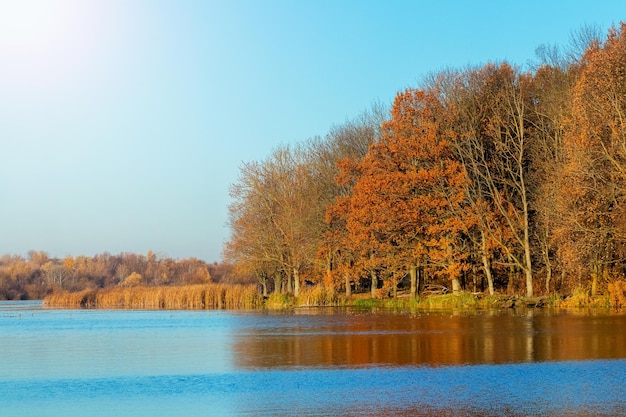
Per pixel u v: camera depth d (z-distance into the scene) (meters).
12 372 27.86
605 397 21.42
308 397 22.16
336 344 35.22
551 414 19.44
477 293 66.25
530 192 66.44
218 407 21.02
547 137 66.88
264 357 31.08
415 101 68.94
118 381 25.61
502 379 24.50
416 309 64.31
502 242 66.62
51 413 20.58
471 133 66.56
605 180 53.75
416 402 21.14
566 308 59.06
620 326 41.53
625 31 56.22
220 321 53.75
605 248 57.69
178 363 29.80
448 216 66.56
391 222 65.94
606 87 53.59
